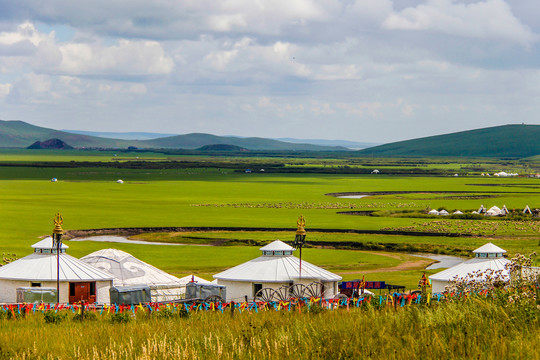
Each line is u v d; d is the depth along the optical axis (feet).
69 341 100.27
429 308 103.96
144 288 185.98
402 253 381.60
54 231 180.45
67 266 200.54
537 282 101.19
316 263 334.03
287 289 188.03
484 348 72.23
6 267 201.87
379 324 89.10
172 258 339.57
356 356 74.38
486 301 92.79
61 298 194.59
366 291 206.69
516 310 84.38
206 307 152.87
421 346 73.92
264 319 110.42
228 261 331.16
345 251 378.32
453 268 202.80
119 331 109.70
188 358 80.59
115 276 204.33
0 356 91.35
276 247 202.28
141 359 80.33
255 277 193.88
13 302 191.72
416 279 274.98
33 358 90.48
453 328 80.07
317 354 75.92
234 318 119.85
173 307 146.20
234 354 81.00
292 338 83.56
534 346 70.64
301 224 184.24
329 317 107.96
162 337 96.53
